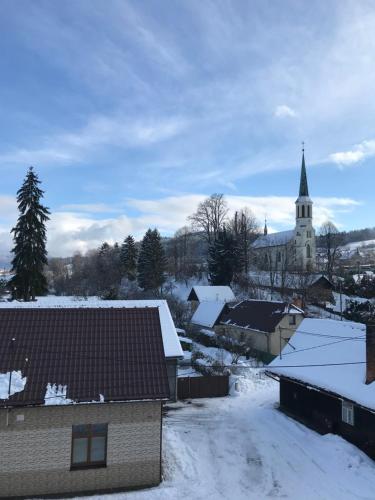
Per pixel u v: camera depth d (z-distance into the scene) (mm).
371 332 19500
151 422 16094
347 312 58656
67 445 15422
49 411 15383
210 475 17000
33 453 15172
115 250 116812
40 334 17953
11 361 16453
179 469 17406
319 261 101062
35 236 46094
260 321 43531
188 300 67938
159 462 16062
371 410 17453
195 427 22781
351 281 75875
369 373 19344
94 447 15836
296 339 27719
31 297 45812
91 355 17234
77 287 104625
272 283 70625
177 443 20234
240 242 83500
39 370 16250
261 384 31688
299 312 41625
